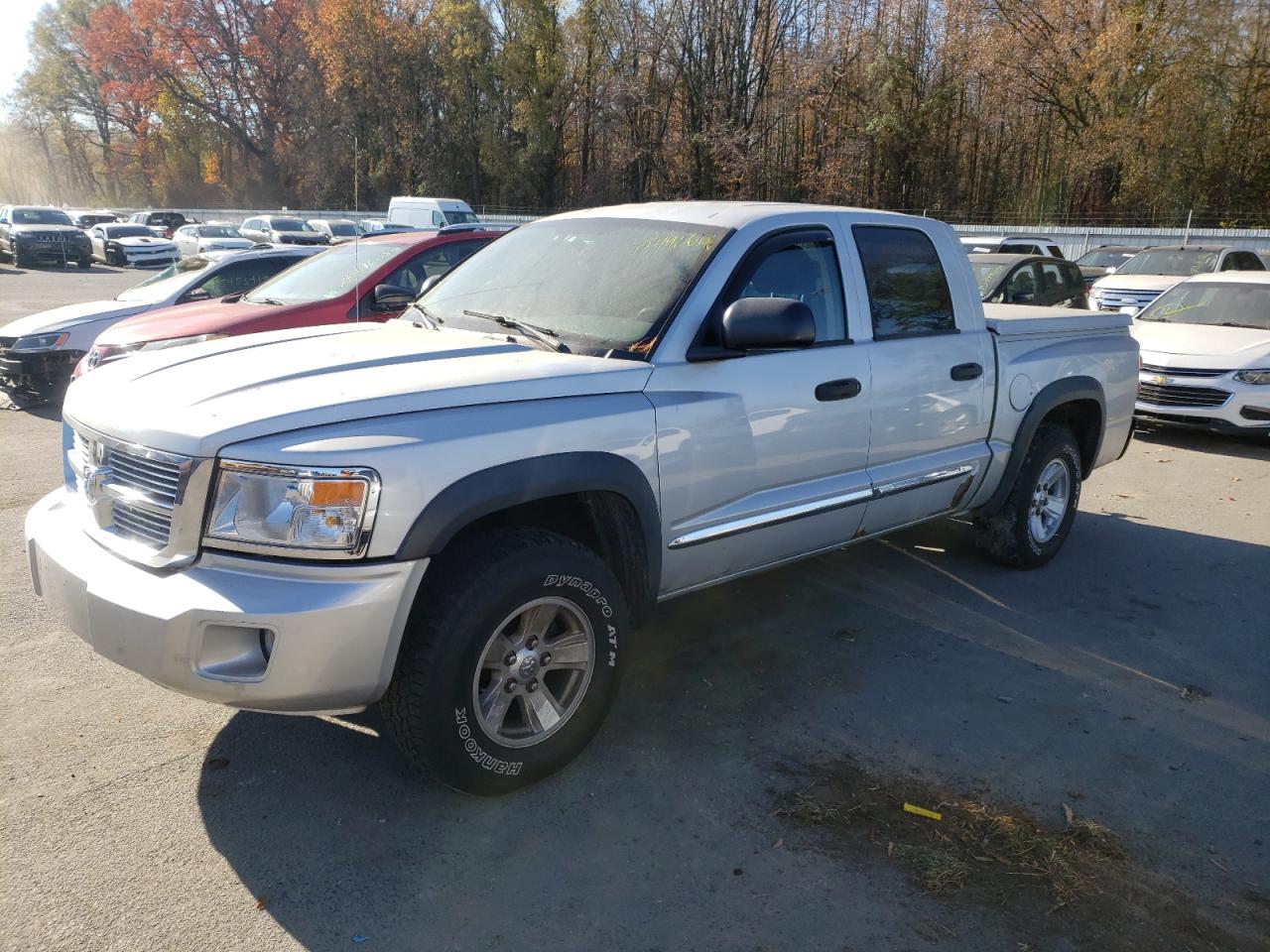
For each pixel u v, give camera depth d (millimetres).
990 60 37250
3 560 5125
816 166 41562
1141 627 4738
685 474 3471
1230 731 3732
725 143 40781
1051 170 41156
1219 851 2977
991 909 2676
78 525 3086
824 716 3750
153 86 60438
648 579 3455
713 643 4418
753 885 2756
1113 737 3656
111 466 2939
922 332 4504
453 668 2850
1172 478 7898
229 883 2707
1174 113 35094
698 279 3613
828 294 4098
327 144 53656
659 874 2795
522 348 3506
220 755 3359
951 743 3574
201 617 2568
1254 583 5395
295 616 2580
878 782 3293
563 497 3393
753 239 3799
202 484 2660
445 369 3137
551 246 4238
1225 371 8781
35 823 2941
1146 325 10180
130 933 2504
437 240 7777
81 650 4133
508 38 48406
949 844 2957
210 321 7102
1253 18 34406
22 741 3406
